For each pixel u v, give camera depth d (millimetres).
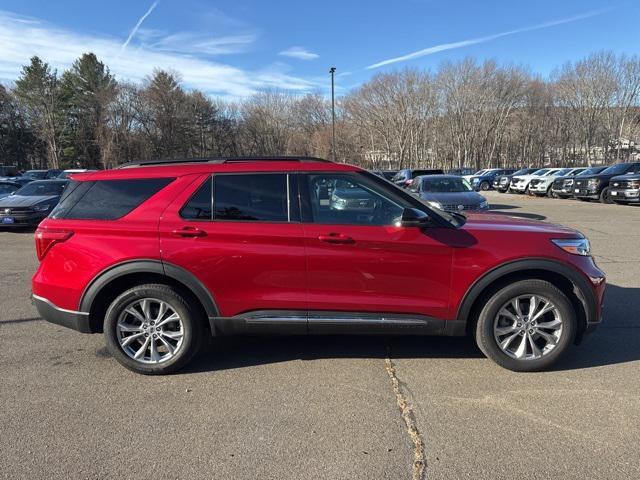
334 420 3184
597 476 2568
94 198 3928
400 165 80500
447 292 3746
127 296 3820
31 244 11148
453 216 4188
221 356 4305
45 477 2615
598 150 80375
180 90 63219
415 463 2703
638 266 7621
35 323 5223
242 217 3779
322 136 84062
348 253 3701
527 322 3812
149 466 2707
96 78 61281
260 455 2803
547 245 3721
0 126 63844
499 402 3385
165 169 3936
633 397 3428
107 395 3568
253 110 81688
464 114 77688
